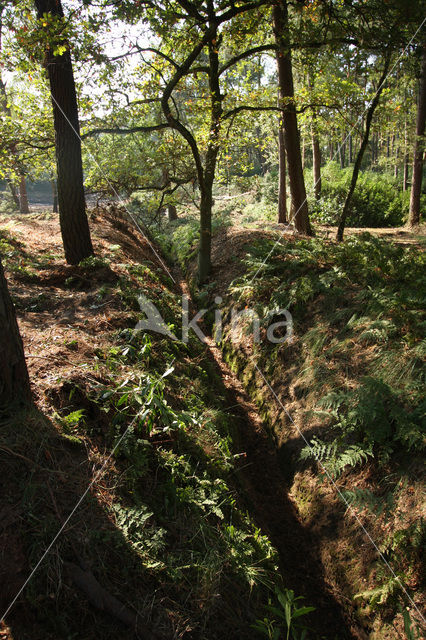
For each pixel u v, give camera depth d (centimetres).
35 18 734
